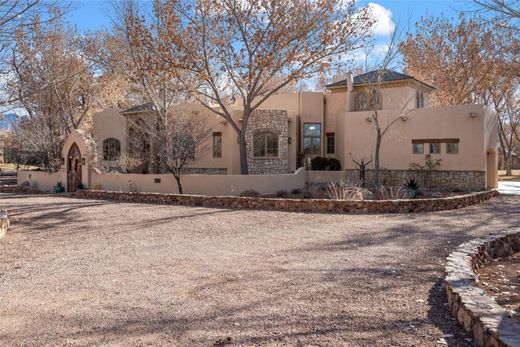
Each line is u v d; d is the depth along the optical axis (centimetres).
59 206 1694
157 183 2197
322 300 564
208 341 442
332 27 2039
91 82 3238
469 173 2241
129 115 3011
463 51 3300
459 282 546
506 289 624
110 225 1222
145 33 2073
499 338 372
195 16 2038
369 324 479
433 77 3547
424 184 2353
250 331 466
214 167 2689
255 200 1584
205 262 784
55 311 536
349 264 754
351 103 2762
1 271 737
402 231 1089
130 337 455
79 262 798
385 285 626
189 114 2716
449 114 2286
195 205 1705
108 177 2338
